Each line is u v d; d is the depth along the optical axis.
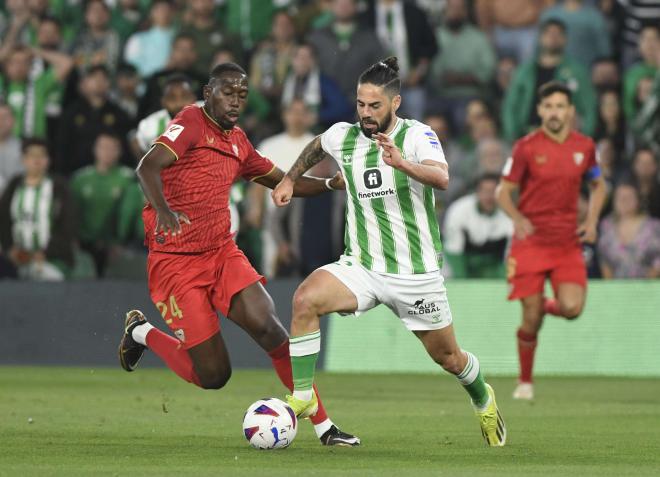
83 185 57.12
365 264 22.94
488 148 56.50
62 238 56.38
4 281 55.38
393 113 22.73
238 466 19.19
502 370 50.72
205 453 21.34
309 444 23.20
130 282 53.72
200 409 32.31
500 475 18.16
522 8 60.34
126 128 58.53
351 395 38.44
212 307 24.05
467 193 56.78
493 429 23.34
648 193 53.88
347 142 23.09
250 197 56.12
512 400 37.03
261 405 22.05
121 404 33.94
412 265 22.73
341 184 24.59
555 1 60.84
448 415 30.97
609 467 19.61
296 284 51.72
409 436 25.31
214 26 60.25
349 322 53.09
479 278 54.84
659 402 36.06
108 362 53.50
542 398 37.91
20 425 27.27
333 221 55.16
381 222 22.81
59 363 54.03
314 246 55.31
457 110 59.28
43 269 56.22
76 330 54.06
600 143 56.09
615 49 59.50
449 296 52.47
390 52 59.16
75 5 63.31
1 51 62.66
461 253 54.81
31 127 60.12
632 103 57.00
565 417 30.77
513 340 50.97
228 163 23.78
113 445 22.83
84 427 26.83
